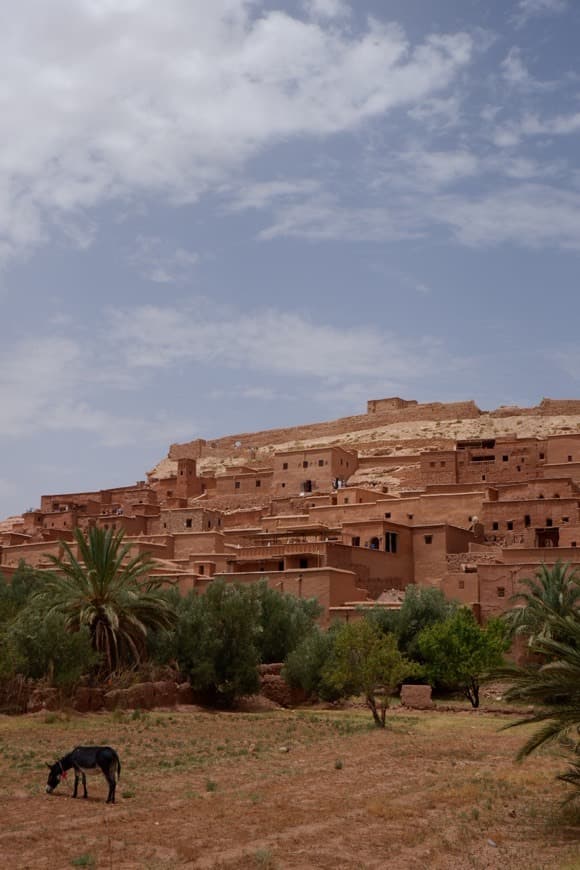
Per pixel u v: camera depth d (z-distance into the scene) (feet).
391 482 323.57
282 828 61.87
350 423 440.86
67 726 114.62
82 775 70.28
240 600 159.63
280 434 455.63
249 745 105.81
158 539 265.54
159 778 81.30
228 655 156.35
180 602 164.25
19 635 132.46
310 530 248.11
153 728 118.11
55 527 337.11
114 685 140.46
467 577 209.05
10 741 100.48
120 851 54.44
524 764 93.81
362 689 129.80
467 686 163.53
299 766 90.63
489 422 399.03
